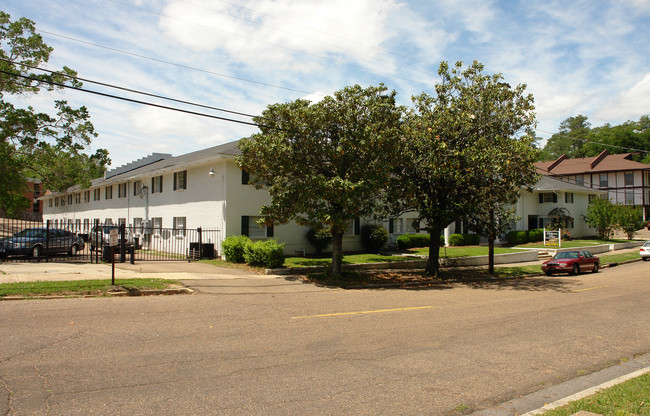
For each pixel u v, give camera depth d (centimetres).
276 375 600
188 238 2617
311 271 1956
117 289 1239
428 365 668
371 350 740
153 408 477
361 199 1644
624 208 4441
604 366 693
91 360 635
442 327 937
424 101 1873
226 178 2317
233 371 611
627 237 4809
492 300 1370
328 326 914
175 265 1991
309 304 1199
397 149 1648
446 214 1856
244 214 2375
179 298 1209
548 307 1234
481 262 2706
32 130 2658
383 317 1034
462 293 1548
